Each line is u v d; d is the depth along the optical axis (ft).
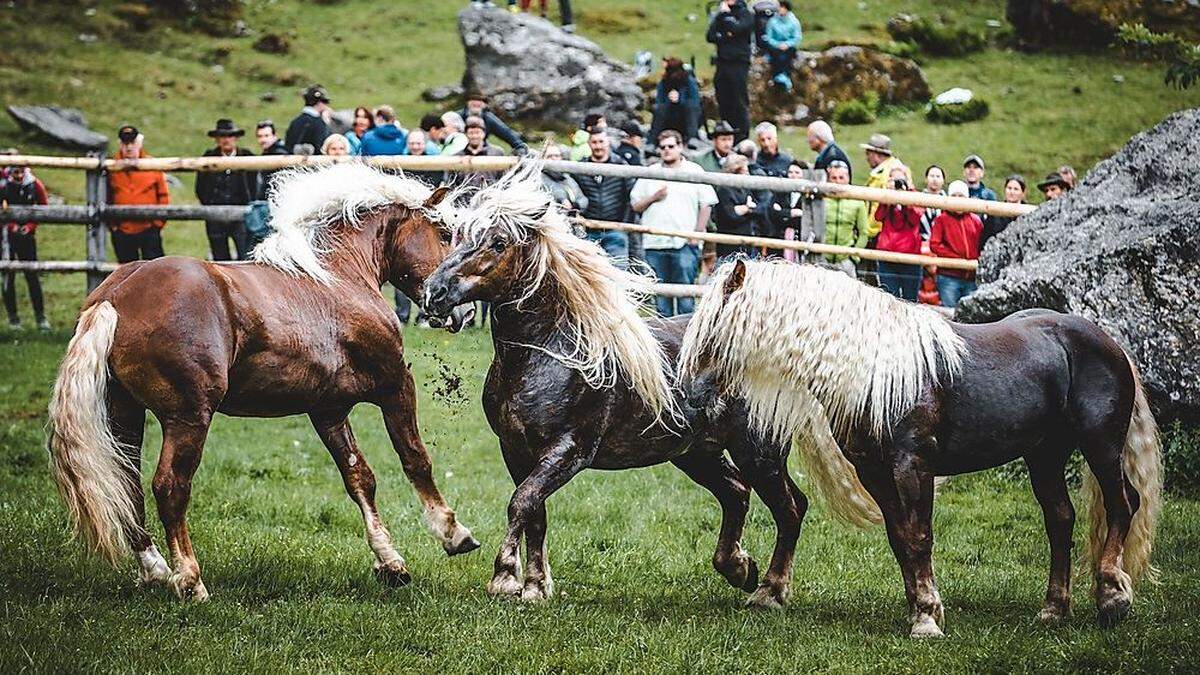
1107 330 39.06
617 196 53.47
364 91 106.93
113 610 26.68
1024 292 40.50
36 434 46.65
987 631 26.43
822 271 27.07
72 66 108.99
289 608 27.53
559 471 27.94
